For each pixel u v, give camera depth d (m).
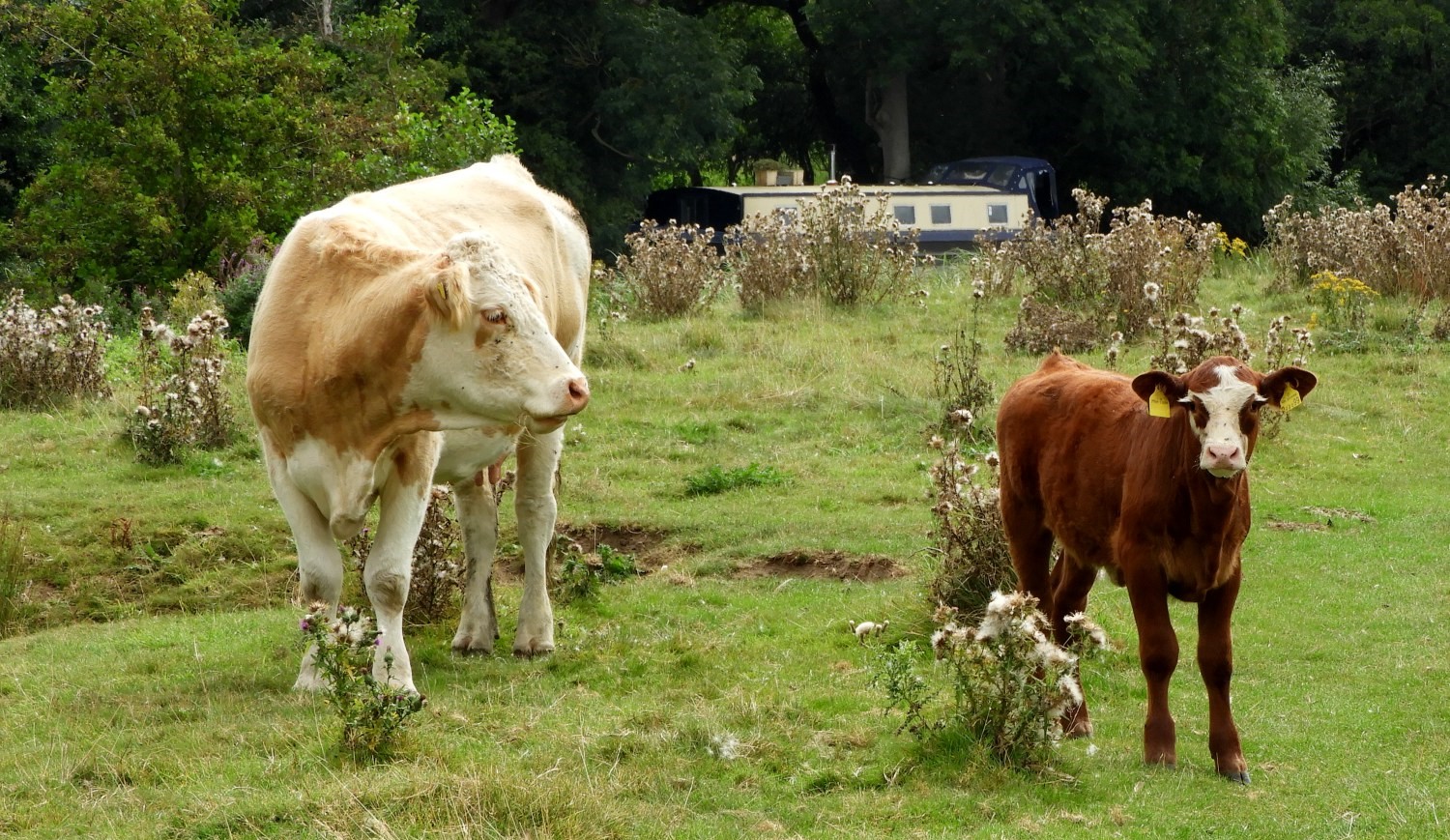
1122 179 36.75
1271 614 8.44
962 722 6.23
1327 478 11.60
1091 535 6.43
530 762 5.97
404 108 21.88
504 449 7.62
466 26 31.95
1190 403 5.73
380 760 6.02
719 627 8.27
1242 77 35.75
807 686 7.12
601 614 8.66
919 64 35.41
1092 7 33.12
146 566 9.78
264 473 11.64
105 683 7.26
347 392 6.68
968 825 5.51
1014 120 37.81
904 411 13.23
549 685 7.23
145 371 12.55
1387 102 41.72
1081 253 17.33
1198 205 37.66
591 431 12.80
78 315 14.23
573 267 8.84
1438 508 10.70
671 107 32.72
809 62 39.41
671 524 10.41
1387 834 5.41
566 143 33.00
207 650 7.91
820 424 13.02
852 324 16.61
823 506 10.94
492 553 8.03
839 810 5.63
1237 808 5.66
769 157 42.16
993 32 33.44
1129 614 8.32
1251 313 16.66
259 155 20.17
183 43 19.66
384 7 27.28
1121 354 14.53
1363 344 15.23
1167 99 34.84
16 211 24.17
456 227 7.91
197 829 5.39
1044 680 6.26
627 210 34.25
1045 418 6.70
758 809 5.65
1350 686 7.25
